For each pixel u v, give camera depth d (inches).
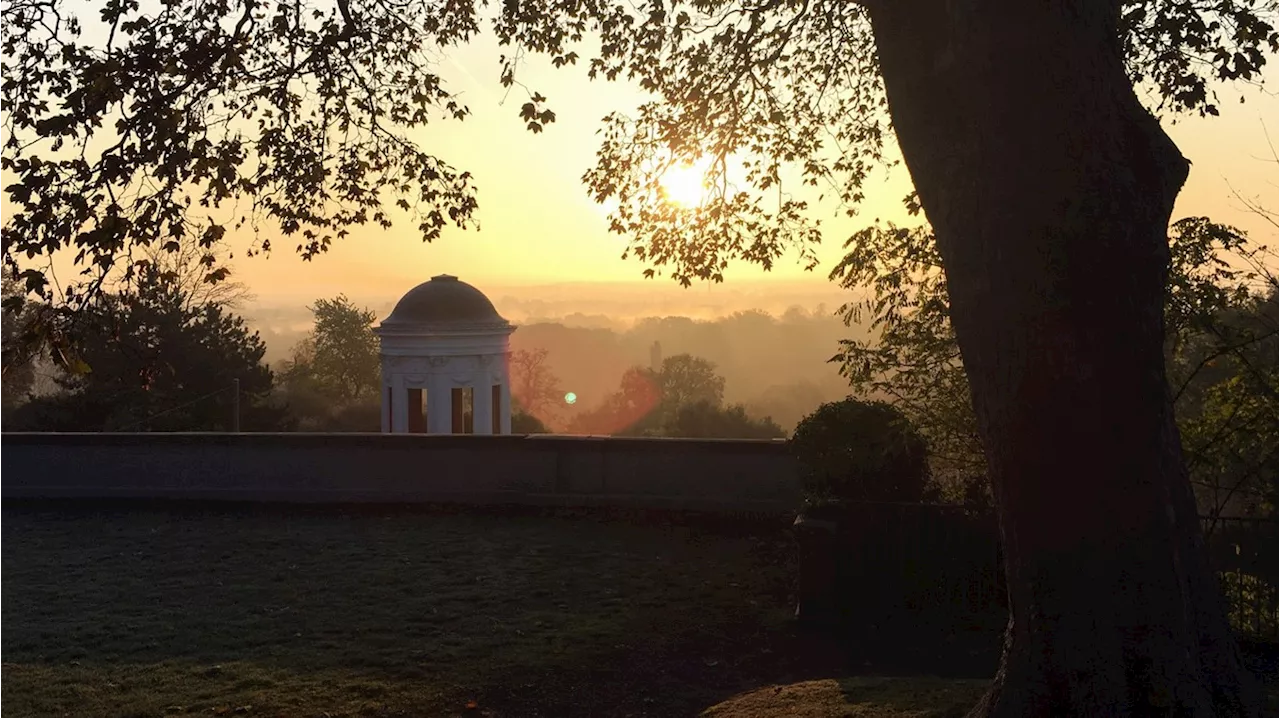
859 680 270.7
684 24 411.8
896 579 354.9
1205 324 327.6
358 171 354.0
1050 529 175.8
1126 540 171.9
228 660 317.4
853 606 356.2
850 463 374.0
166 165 253.0
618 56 430.6
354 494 569.0
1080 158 174.2
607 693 292.8
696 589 399.5
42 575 428.8
